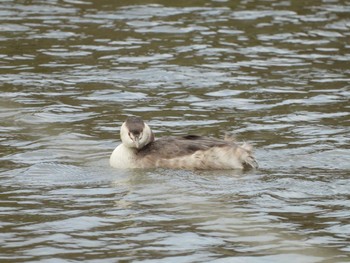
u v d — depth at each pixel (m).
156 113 18.56
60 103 19.14
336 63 22.14
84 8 26.27
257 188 14.45
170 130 17.50
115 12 25.91
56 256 11.92
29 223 13.02
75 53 22.61
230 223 13.07
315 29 24.70
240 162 15.49
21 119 18.09
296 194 14.19
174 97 19.62
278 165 15.57
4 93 19.67
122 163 15.56
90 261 11.78
